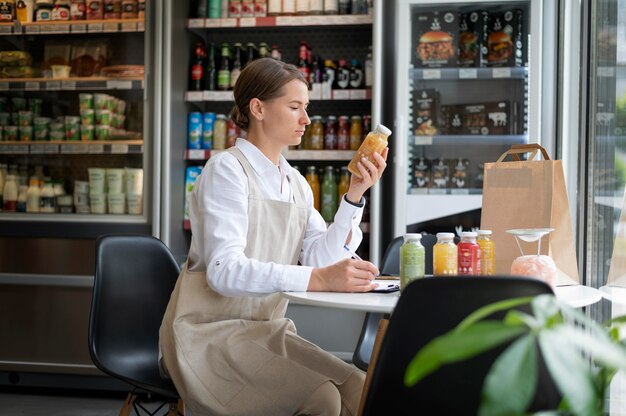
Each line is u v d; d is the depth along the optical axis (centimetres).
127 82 372
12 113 401
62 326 370
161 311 235
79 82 377
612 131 264
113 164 401
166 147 367
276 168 202
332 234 209
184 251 395
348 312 352
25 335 372
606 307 272
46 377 372
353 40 409
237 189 191
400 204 364
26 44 403
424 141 375
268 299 199
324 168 406
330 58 410
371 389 121
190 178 391
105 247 225
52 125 396
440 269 181
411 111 383
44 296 372
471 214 373
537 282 116
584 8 286
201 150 389
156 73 367
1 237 379
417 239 180
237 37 418
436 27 379
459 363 118
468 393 118
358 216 212
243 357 185
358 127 386
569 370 67
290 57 414
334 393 181
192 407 187
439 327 118
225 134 399
